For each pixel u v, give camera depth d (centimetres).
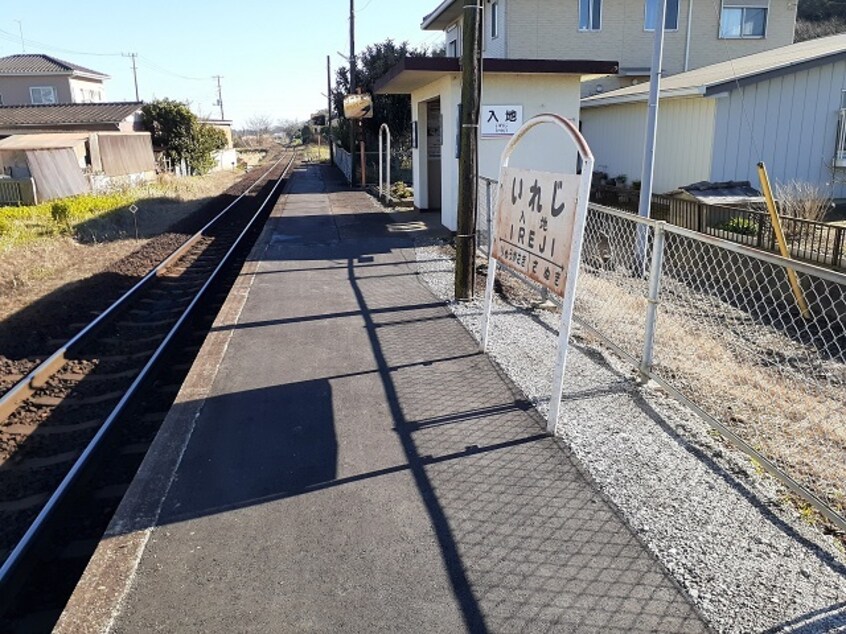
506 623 269
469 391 504
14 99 4516
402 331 658
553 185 438
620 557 307
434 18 2414
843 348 722
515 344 612
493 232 564
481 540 323
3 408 555
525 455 404
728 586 285
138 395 596
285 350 609
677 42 2283
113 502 443
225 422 461
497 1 2233
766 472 382
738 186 1248
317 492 370
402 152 2970
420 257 1023
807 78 1351
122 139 2805
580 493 361
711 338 712
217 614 279
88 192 2277
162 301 973
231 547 323
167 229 1664
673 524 331
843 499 361
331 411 475
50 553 388
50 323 814
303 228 1366
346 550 319
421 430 442
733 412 491
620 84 2280
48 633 325
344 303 767
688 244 1095
